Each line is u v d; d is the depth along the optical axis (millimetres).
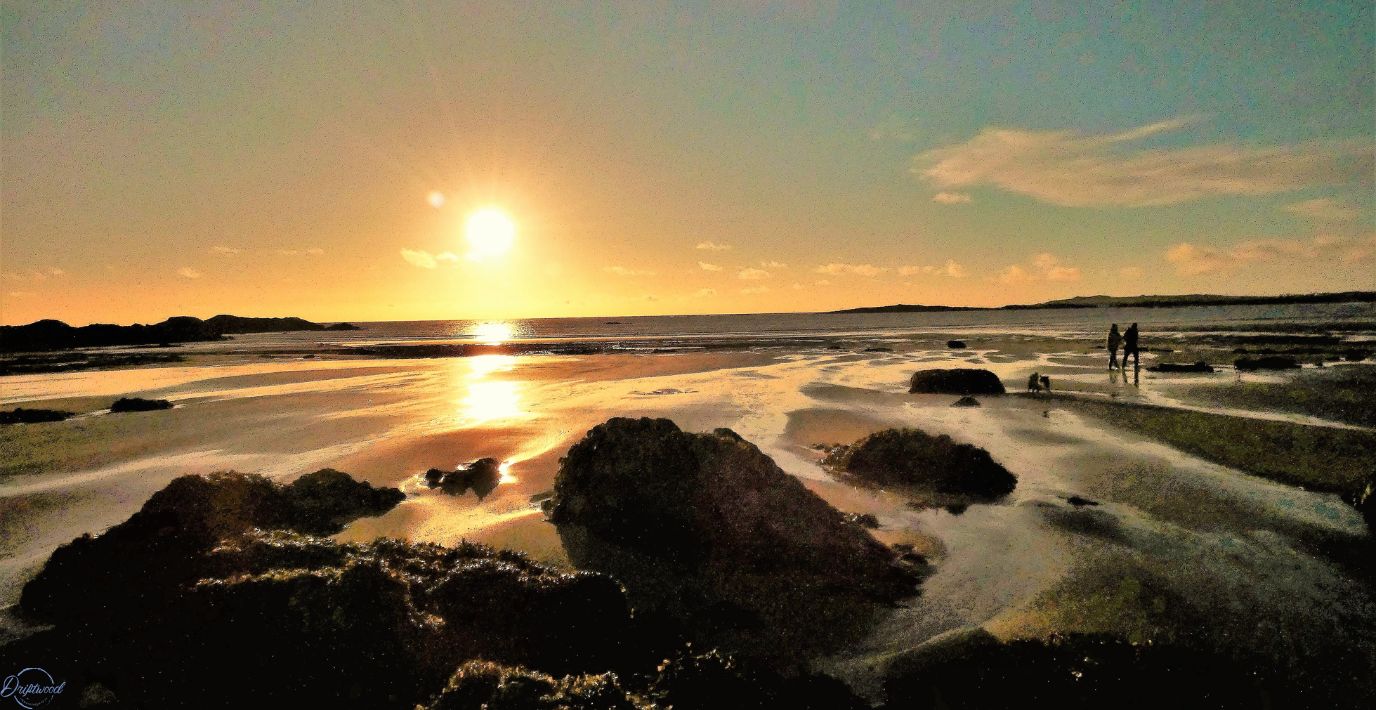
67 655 6664
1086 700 5938
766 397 24703
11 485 14688
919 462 13180
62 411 24938
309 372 40281
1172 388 24703
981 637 7219
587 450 11633
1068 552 9578
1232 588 8227
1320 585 8289
